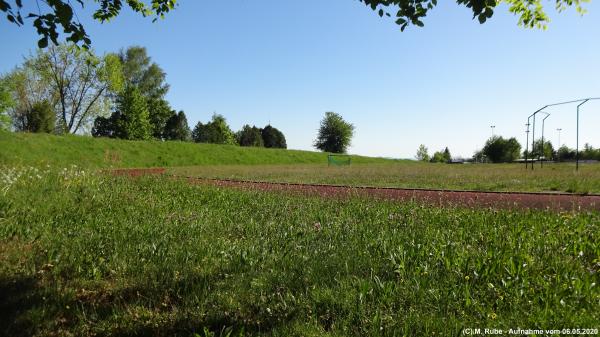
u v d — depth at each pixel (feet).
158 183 45.39
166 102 274.16
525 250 16.39
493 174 87.40
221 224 23.41
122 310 12.02
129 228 21.12
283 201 33.22
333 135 358.43
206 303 12.34
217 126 284.82
